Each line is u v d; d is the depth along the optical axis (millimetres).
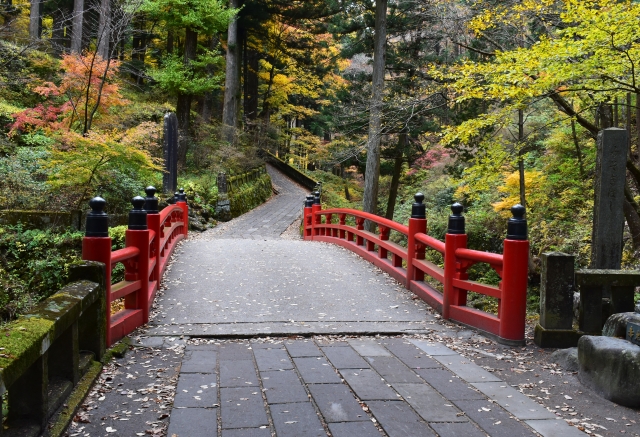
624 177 4965
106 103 13164
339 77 30750
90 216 3910
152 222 6074
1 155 12453
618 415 3109
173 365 3832
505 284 4574
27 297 8742
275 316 5328
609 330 3891
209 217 17344
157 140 16875
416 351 4340
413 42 14836
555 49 5754
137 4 15070
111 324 4156
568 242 10281
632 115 10602
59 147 11406
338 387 3471
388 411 3090
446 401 3268
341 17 17125
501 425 2928
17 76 15125
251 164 24375
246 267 7746
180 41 24688
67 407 2818
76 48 17375
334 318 5344
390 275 7492
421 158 18359
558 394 3438
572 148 11086
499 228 13516
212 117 26750
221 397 3232
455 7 9555
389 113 11234
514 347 4512
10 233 9727
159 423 2850
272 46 27375
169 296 5988
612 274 4395
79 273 3635
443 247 5586
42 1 18047
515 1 8141
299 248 9875
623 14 5289
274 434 2762
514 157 8266
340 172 36406
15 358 2045
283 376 3656
